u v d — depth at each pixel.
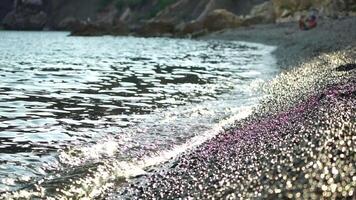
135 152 14.18
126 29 121.62
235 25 106.88
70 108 21.95
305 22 73.56
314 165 8.37
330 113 12.09
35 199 10.38
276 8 107.94
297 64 35.12
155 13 169.75
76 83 31.91
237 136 13.64
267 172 8.90
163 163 12.71
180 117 19.48
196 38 100.06
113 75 36.88
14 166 12.70
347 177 7.77
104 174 12.09
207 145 13.41
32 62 49.81
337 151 8.74
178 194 9.52
